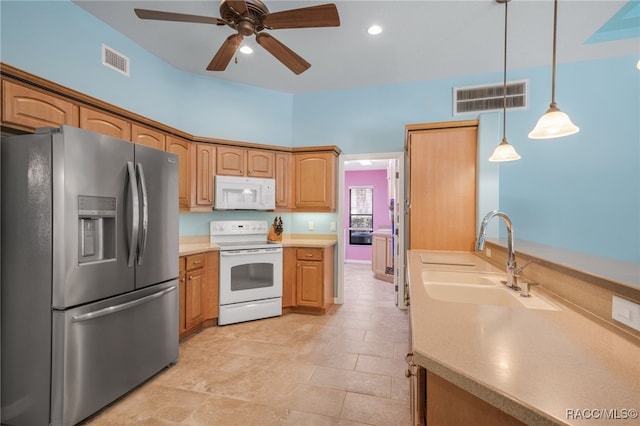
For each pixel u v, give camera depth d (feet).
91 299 5.78
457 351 2.56
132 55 9.55
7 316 5.61
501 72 11.37
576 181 10.57
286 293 11.75
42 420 5.43
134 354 6.67
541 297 4.44
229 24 6.64
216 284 10.53
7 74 5.70
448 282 5.75
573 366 2.30
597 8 7.79
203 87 12.00
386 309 12.46
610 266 3.94
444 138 9.14
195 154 10.92
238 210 12.58
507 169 11.11
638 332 2.75
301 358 8.19
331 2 7.57
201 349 8.72
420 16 8.14
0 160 5.64
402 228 12.43
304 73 11.64
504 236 8.79
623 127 10.21
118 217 6.34
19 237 5.54
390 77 11.94
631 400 1.86
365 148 12.94
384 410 6.07
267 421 5.75
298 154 12.66
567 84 10.69
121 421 5.74
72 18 7.82
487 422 2.34
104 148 6.07
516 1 7.55
